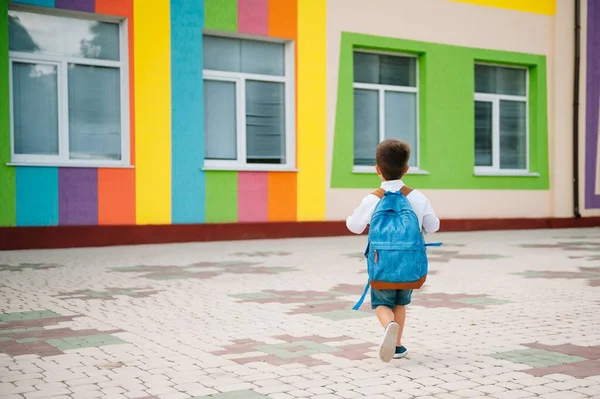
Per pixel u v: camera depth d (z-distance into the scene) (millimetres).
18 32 11656
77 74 12172
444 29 16016
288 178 14102
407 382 3711
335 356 4324
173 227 12852
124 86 12477
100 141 12398
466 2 16328
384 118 15578
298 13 14117
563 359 4203
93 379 3814
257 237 13703
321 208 14477
